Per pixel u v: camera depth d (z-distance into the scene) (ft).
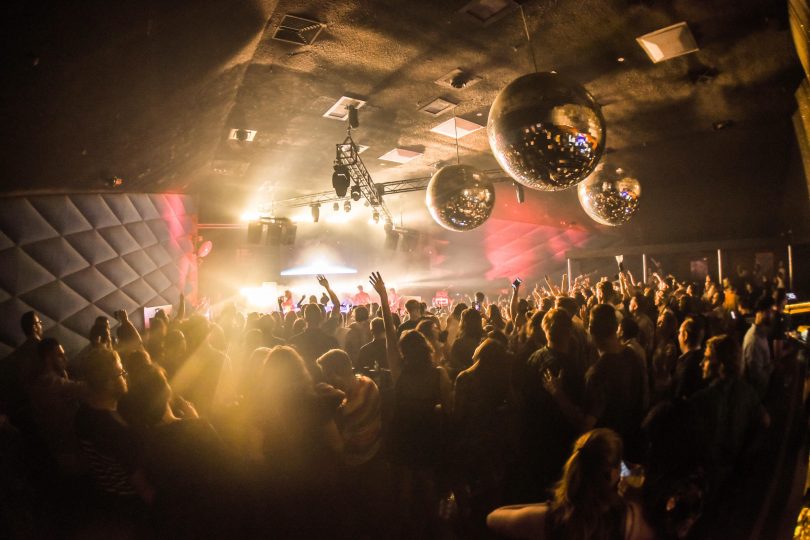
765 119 23.07
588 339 13.05
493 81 18.98
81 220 21.86
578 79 18.88
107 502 7.20
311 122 23.41
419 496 10.12
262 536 8.39
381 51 16.52
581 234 46.09
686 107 21.68
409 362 10.19
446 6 13.93
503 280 51.01
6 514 8.36
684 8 14.20
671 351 13.08
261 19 13.96
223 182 34.63
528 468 9.24
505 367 10.41
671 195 34.06
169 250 30.22
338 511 9.12
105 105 14.49
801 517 6.89
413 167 32.50
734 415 8.00
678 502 4.84
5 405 15.80
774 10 14.15
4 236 17.79
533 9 14.15
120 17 10.22
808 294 30.50
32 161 15.75
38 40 9.53
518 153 8.58
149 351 14.37
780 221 32.68
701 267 37.01
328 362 10.11
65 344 20.39
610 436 4.84
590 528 4.58
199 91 17.35
